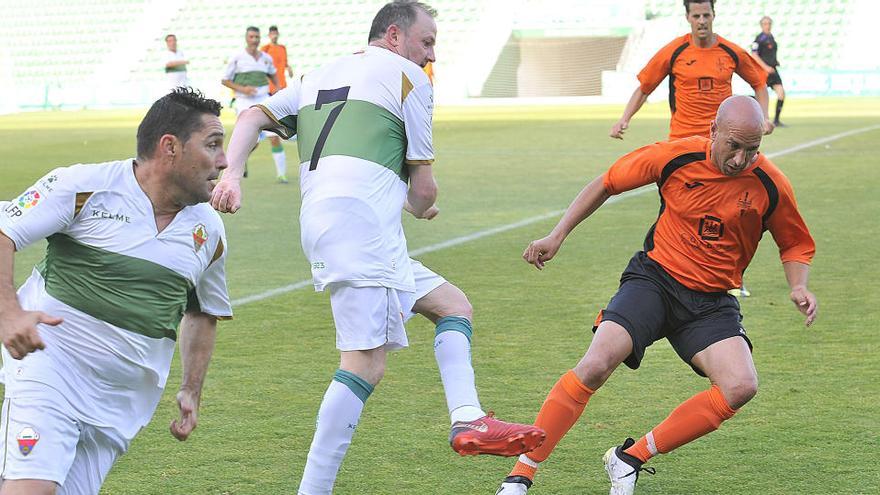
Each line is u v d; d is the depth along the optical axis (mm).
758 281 12336
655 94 59812
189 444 7051
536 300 11438
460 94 64938
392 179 5770
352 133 5707
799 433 7113
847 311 10703
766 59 34000
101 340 4809
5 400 4691
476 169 25172
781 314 10664
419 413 7691
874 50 62062
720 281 6180
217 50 68188
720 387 5906
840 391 8039
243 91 23969
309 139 5828
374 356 5703
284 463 6680
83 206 4738
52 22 72250
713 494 6094
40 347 4430
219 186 5559
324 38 67875
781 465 6527
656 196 19984
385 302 5633
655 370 8805
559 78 69125
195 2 71062
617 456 6062
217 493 6168
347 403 5562
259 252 14703
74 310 4785
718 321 6129
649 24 64750
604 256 13961
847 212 17109
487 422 5359
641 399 7973
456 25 67125
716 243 6109
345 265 5562
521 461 5957
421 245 15102
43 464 4531
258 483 6332
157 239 4844
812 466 6496
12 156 29500
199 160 4770
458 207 18875
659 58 11953
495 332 10047
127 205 4797
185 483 6332
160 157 4770
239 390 8281
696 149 6141
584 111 48812
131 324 4836
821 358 8992
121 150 31219
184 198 4867
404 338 5781
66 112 57688
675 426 5977
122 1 72188
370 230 5609
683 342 6199
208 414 7691
